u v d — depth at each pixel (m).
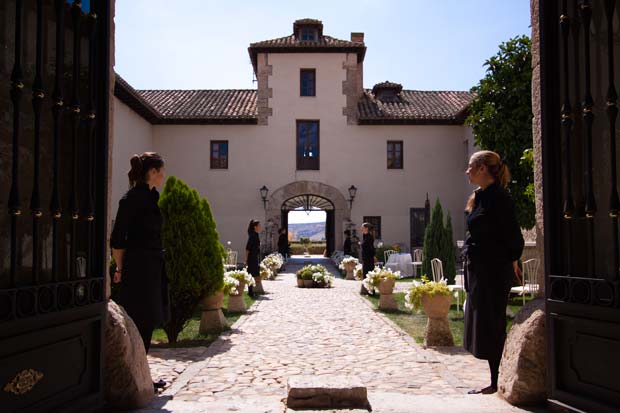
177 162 24.75
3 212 3.06
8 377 2.64
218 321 8.13
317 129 25.22
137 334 4.00
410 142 25.11
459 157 25.03
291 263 26.47
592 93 3.58
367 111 25.52
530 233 13.66
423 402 3.99
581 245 3.61
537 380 3.75
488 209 4.18
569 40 3.69
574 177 3.55
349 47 25.06
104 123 3.59
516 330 3.96
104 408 3.62
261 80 25.17
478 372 5.50
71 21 3.53
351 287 15.59
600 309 3.13
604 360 3.15
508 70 11.14
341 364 5.87
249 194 24.81
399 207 24.88
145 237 4.54
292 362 5.97
